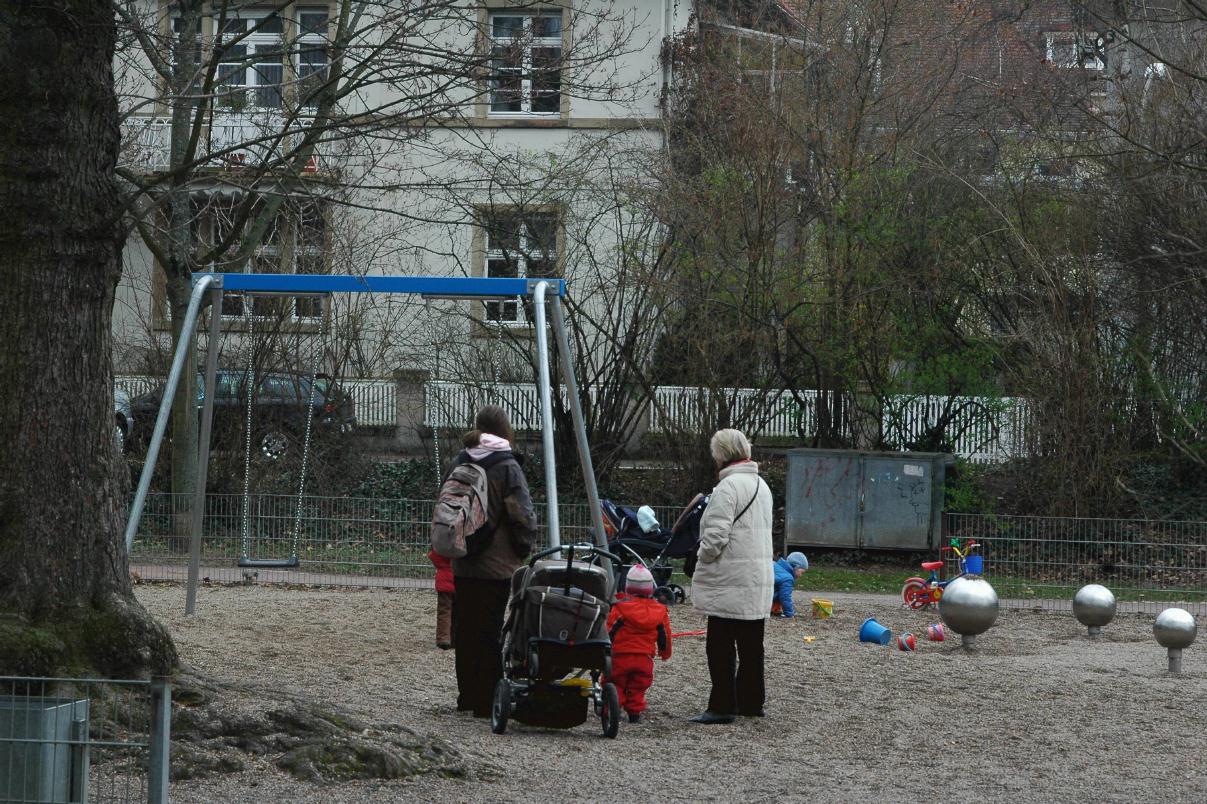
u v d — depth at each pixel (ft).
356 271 108.88
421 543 83.15
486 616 42.42
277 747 33.12
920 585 79.10
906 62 117.60
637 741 40.63
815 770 37.19
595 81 132.16
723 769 36.91
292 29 121.90
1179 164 87.81
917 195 108.17
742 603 43.65
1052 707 48.47
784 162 109.19
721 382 107.65
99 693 32.96
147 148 102.32
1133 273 104.17
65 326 36.01
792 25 120.67
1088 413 101.81
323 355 108.06
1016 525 89.61
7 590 34.96
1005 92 115.85
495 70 69.46
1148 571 87.35
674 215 107.55
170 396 61.11
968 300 107.65
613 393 109.81
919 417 107.96
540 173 124.36
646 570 44.27
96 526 36.29
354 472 106.22
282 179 64.90
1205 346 103.55
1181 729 44.88
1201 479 102.01
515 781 34.04
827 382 108.47
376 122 62.34
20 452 35.40
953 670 56.75
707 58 120.98
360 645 57.82
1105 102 113.91
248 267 103.45
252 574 80.69
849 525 99.55
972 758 39.47
